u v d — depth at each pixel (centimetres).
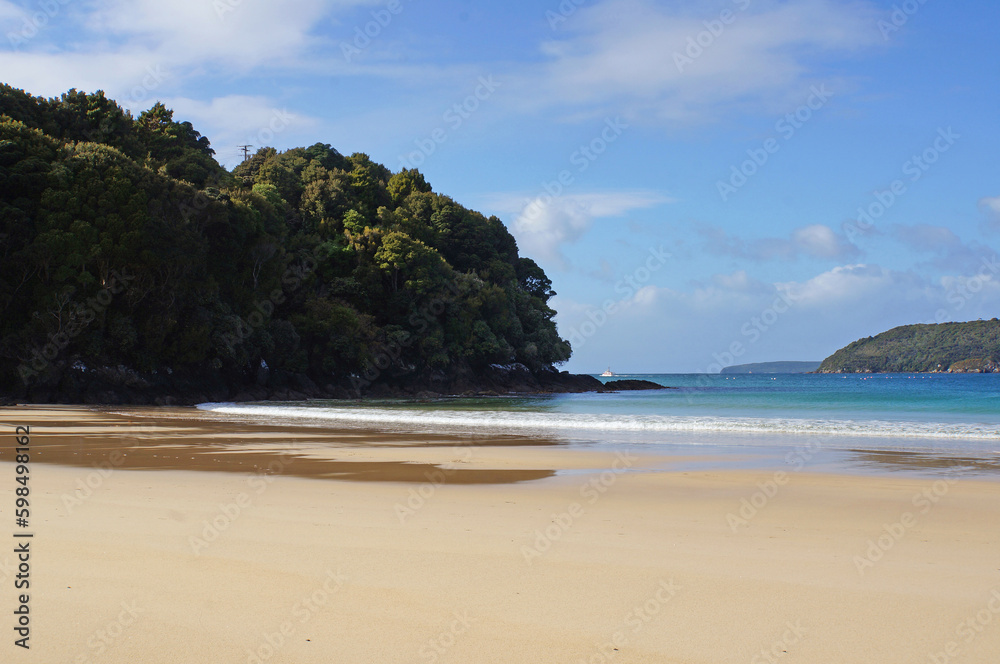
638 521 928
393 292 7875
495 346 8056
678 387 9531
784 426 2580
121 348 4938
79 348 4784
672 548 779
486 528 877
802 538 833
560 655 491
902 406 4194
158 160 7219
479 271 9156
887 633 534
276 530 848
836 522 927
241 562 700
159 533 817
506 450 1855
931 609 585
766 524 912
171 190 5534
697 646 509
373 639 514
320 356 6700
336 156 10388
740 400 5309
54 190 4859
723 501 1085
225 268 6191
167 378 5212
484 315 8481
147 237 5003
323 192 8356
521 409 4388
